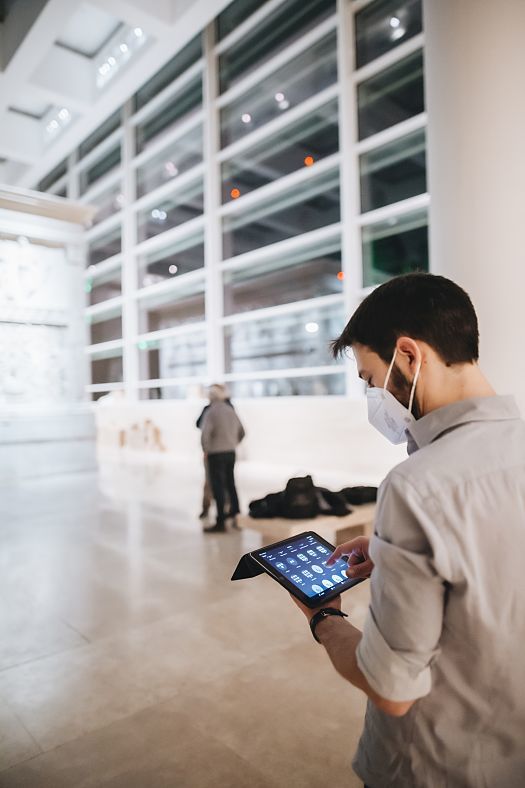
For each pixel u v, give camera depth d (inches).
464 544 29.0
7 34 478.3
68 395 458.9
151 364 661.9
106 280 723.4
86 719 96.3
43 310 452.1
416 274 36.2
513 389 124.7
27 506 303.0
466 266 130.1
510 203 123.8
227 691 104.0
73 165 750.5
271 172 512.1
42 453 430.0
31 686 108.3
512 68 123.0
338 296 428.5
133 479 395.2
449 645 31.1
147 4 428.5
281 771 81.1
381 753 34.8
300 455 415.8
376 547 30.5
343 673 33.8
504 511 29.8
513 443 32.0
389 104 403.5
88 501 311.9
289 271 491.8
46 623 139.6
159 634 130.6
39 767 83.6
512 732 30.7
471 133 128.2
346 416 386.9
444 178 134.4
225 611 143.1
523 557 29.5
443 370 34.9
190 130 567.8
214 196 536.7
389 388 37.0
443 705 31.7
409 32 395.5
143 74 515.2
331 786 77.9
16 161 745.6
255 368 520.4
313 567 43.9
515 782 30.9
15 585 169.6
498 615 29.7
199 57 556.4
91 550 207.5
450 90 131.9
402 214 389.1
